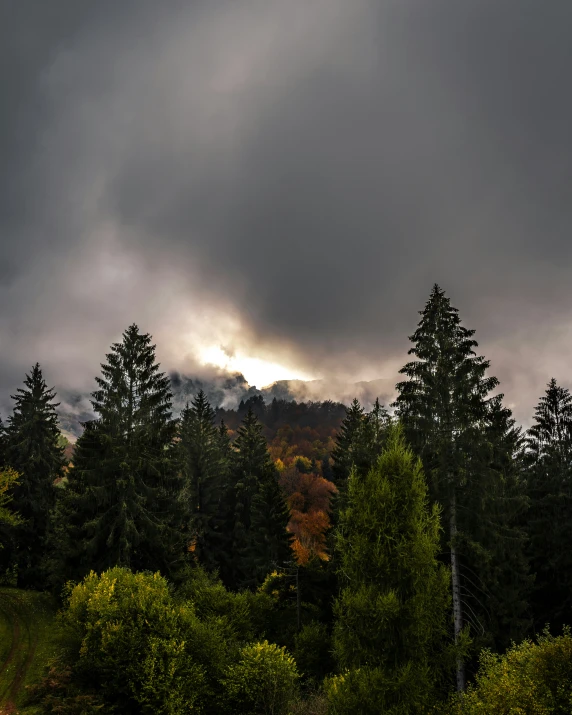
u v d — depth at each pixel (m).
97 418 26.02
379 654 11.95
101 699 14.20
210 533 40.19
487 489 18.77
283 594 26.14
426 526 13.35
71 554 23.64
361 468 24.28
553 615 25.77
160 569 24.92
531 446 28.50
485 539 19.12
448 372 20.09
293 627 25.06
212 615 20.55
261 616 24.42
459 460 18.91
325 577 25.73
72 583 21.30
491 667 12.72
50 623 21.67
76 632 16.50
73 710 13.39
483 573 19.22
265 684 15.48
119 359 26.56
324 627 23.70
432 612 12.35
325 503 81.69
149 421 26.47
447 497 18.81
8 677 16.11
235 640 19.55
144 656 15.12
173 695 13.97
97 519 23.59
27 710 13.76
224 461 50.78
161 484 26.38
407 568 12.16
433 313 21.17
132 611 16.34
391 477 13.37
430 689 11.67
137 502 24.44
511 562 22.80
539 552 26.97
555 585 26.31
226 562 40.06
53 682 14.45
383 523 12.55
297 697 16.56
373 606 11.83
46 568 26.53
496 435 22.33
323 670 21.27
